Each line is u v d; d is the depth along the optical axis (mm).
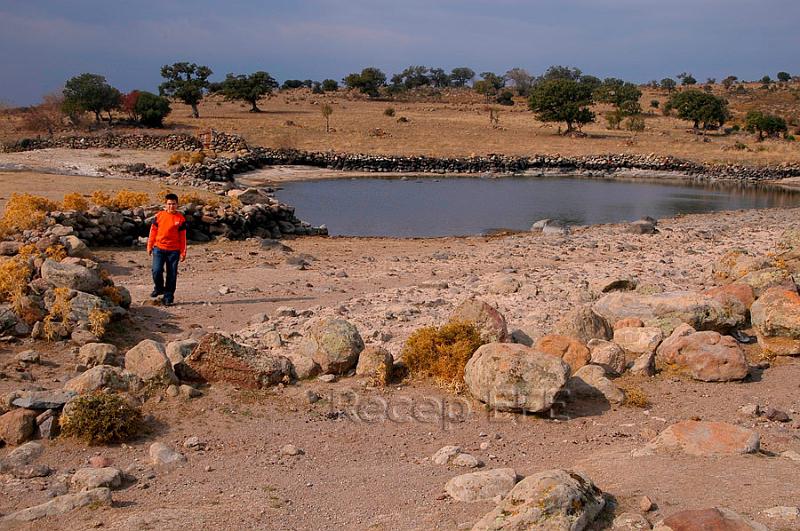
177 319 12375
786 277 12906
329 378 9094
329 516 5719
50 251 14680
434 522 5434
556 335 9742
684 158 67562
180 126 74250
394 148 66125
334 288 15664
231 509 5801
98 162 48000
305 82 159750
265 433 7637
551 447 7316
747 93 154125
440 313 12844
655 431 7680
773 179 62500
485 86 136750
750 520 4879
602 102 112500
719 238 25859
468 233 31844
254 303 13914
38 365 9312
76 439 7277
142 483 6398
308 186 49156
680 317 10891
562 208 41219
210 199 27500
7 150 55688
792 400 8742
